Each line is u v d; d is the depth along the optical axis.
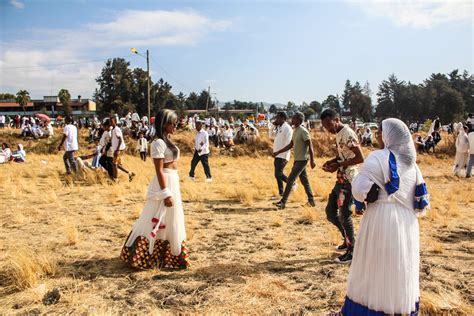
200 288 4.10
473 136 13.27
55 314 3.53
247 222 6.82
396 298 2.83
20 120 36.28
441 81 103.81
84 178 11.25
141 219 4.58
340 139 4.87
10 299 3.79
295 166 7.75
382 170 2.93
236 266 4.68
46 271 4.41
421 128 41.06
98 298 3.86
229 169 16.16
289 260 4.96
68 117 11.96
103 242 5.62
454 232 6.25
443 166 17.94
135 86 74.81
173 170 4.56
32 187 9.80
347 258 4.88
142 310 3.64
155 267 4.56
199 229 6.38
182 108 82.31
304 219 6.99
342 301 3.83
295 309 3.69
